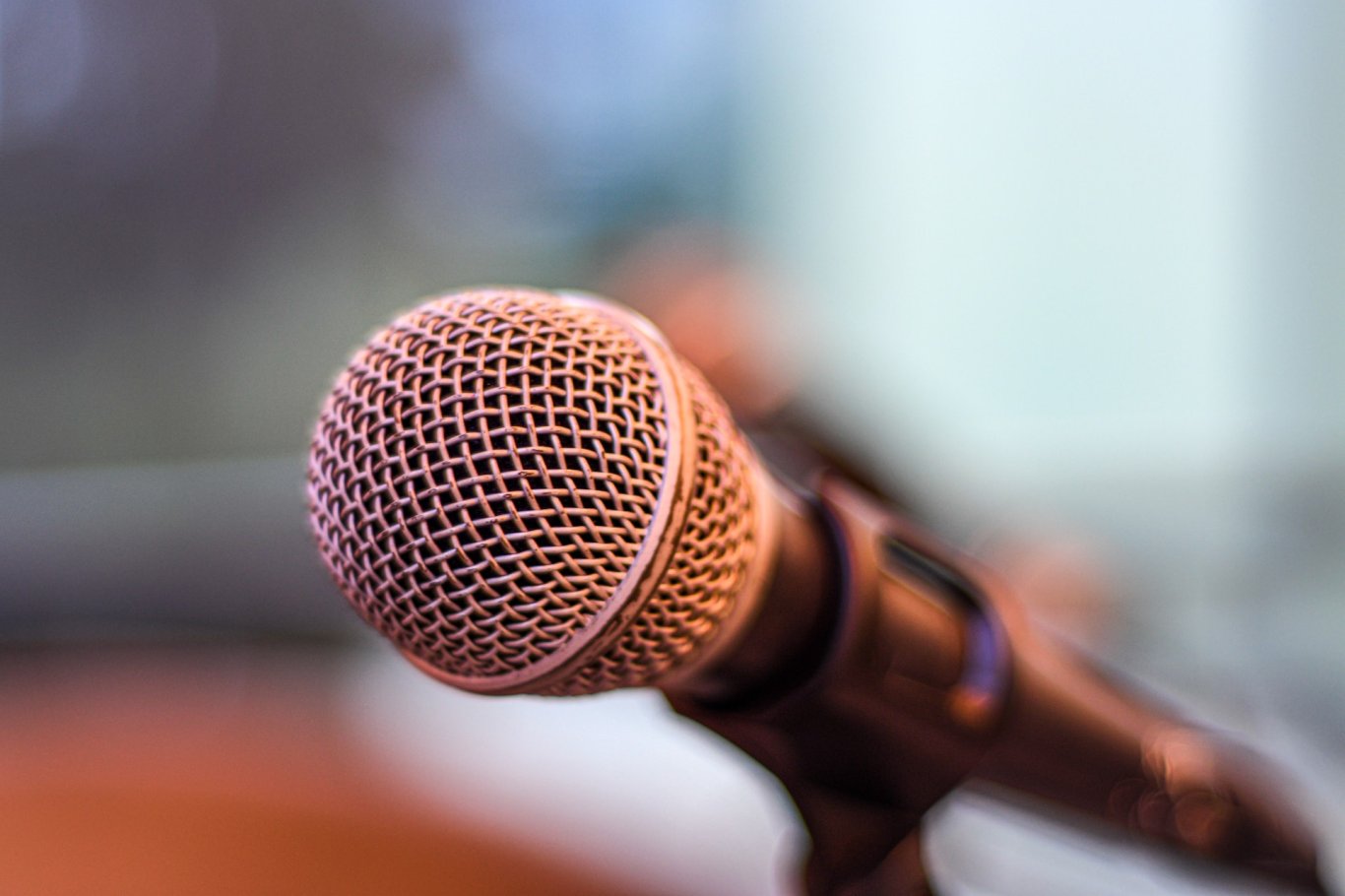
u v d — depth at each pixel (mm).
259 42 2867
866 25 3010
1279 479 2914
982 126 2982
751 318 1384
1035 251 3010
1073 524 2891
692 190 3066
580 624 407
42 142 2771
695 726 511
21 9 2670
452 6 2932
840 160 3094
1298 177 2865
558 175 2998
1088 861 1120
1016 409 3061
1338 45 2785
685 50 3020
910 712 497
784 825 1269
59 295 2857
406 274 3020
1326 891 712
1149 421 3016
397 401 407
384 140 2957
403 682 1737
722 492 429
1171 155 2924
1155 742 610
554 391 409
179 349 2938
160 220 2895
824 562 478
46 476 2650
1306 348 2918
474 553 401
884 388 1684
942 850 1159
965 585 538
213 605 2336
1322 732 1502
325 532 429
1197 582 2705
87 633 2266
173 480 2578
